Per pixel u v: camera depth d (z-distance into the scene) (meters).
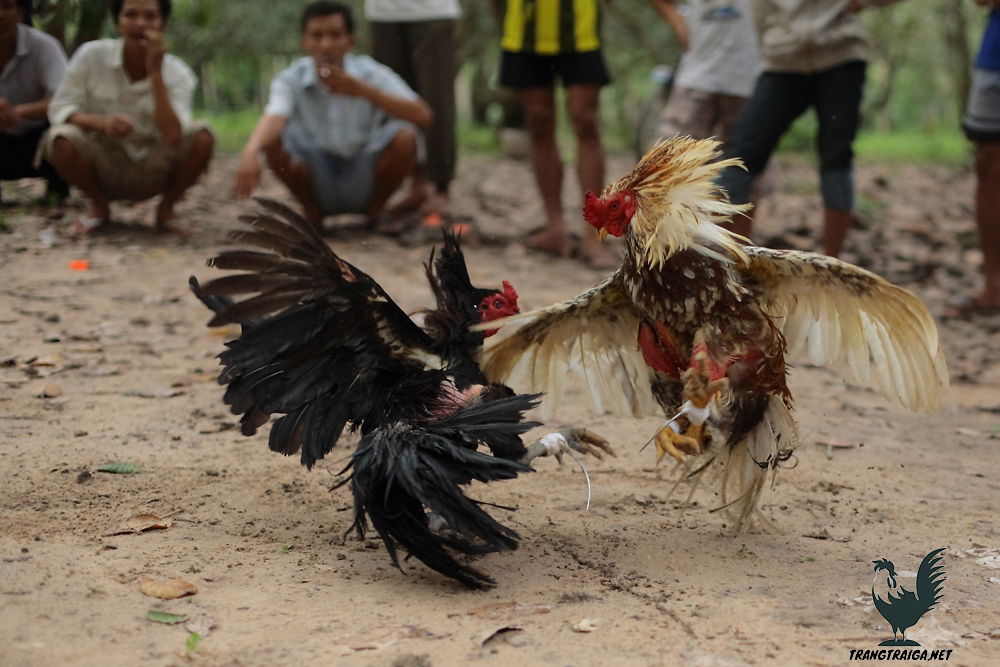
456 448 3.45
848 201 8.29
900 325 4.01
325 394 3.85
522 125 20.25
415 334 3.88
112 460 4.82
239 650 3.07
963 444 5.85
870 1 7.91
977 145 8.30
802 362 7.56
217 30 18.77
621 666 3.06
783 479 5.11
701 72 9.44
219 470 4.81
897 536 4.38
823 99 8.03
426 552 3.49
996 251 8.55
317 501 4.54
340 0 17.42
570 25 9.18
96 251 9.10
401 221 10.97
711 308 3.74
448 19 11.29
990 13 8.05
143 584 3.48
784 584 3.79
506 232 10.88
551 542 4.18
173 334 7.09
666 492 4.90
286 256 3.59
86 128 9.31
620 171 16.22
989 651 3.27
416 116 10.02
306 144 9.91
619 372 4.52
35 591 3.38
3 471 4.56
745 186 8.00
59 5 10.74
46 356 6.38
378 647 3.12
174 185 9.88
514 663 3.06
